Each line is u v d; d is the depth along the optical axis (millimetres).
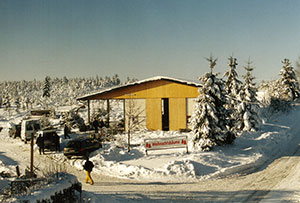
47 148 22250
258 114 28422
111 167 17016
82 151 19422
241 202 11375
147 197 11984
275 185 13469
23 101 106062
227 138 21797
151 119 31578
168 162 16438
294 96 54469
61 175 10492
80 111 56625
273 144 23312
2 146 26391
